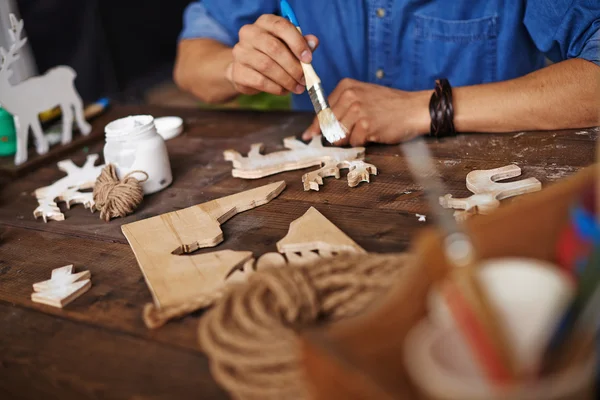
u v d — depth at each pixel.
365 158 1.08
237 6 1.54
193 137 1.33
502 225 0.52
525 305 0.41
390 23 1.49
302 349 0.44
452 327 0.42
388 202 0.90
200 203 1.00
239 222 0.91
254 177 1.07
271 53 1.13
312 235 0.80
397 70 1.54
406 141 1.12
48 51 2.78
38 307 0.76
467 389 0.37
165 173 1.07
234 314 0.59
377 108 1.13
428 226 0.81
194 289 0.73
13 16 1.21
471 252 0.41
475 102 1.09
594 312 0.38
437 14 1.44
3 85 1.23
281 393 0.49
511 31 1.40
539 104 1.05
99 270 0.83
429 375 0.39
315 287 0.62
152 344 0.65
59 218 1.02
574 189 0.53
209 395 0.56
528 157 0.97
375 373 0.44
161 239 0.87
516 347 0.40
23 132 1.27
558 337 0.38
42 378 0.62
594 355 0.38
